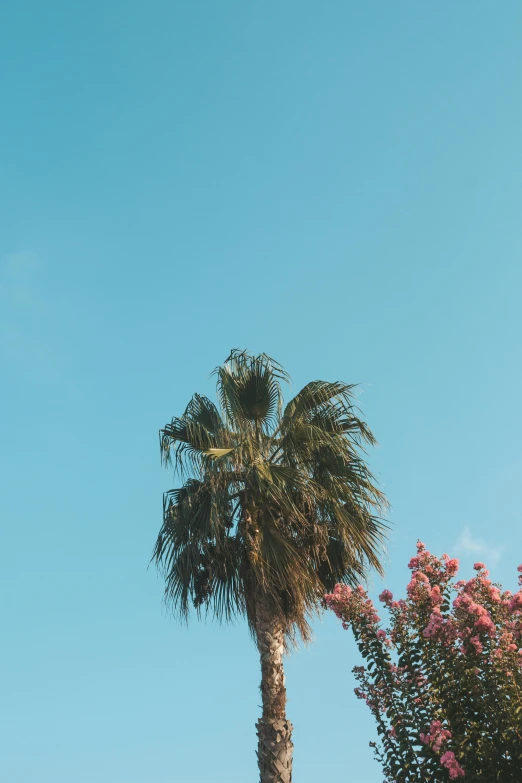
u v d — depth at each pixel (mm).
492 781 8414
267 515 12609
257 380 13570
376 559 12875
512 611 8805
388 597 10203
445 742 8742
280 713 11641
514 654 8672
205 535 12203
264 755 11328
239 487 12859
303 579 12055
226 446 13312
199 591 12727
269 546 12172
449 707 9008
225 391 13438
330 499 12664
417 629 9859
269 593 12266
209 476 12531
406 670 9609
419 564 10336
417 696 9422
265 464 12672
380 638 9938
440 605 9789
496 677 8703
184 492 13234
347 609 10234
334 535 13000
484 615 8891
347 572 13070
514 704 8562
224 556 12398
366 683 9750
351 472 12992
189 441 13672
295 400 13719
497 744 8602
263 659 12023
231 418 13430
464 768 8594
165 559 12680
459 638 9109
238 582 12586
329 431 13453
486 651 8898
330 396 13562
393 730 9172
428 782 8797
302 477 12492
